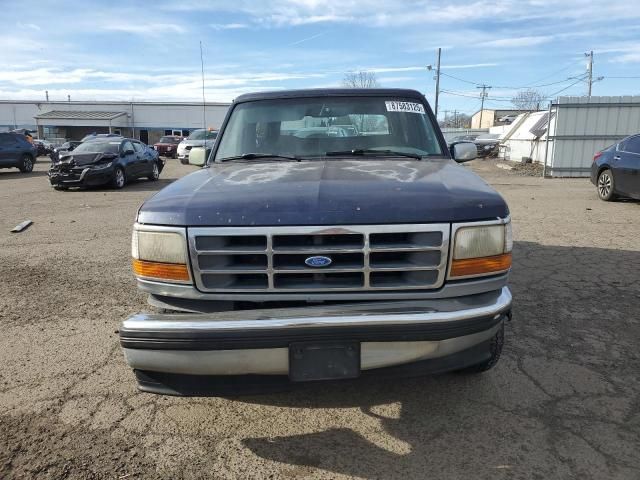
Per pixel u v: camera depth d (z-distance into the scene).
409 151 3.68
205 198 2.53
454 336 2.33
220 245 2.40
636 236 7.18
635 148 9.94
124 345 2.33
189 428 2.83
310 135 3.77
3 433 2.77
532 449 2.59
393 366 2.38
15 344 3.89
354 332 2.24
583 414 2.88
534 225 8.06
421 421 2.86
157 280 2.51
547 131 17.28
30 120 61.50
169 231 2.44
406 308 2.35
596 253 6.23
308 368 2.28
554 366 3.43
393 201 2.41
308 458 2.57
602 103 16.50
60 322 4.31
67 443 2.69
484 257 2.46
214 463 2.53
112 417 2.93
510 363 3.48
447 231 2.38
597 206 9.99
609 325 4.08
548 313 4.33
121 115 56.84
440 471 2.45
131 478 2.42
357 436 2.74
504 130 32.84
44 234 7.89
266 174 2.98
